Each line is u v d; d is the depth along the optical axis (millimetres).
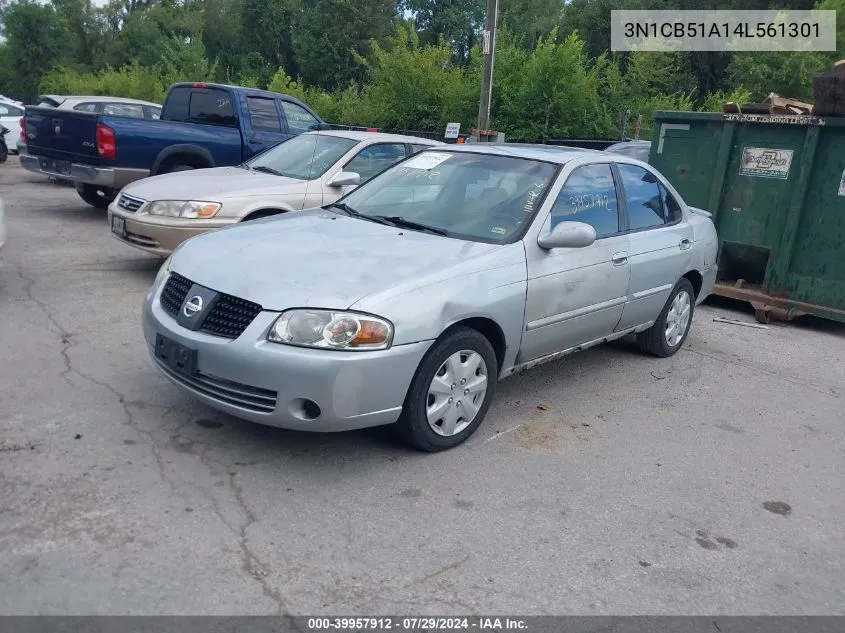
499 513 3748
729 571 3443
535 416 5012
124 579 3008
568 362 6223
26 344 5469
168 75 32250
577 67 16844
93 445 4043
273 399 3713
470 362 4312
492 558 3369
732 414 5371
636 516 3846
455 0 43500
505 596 3117
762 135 7973
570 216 5047
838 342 7539
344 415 3748
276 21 47281
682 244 6176
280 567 3172
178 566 3117
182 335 3947
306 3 48531
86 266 8016
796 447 4902
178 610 2867
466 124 17953
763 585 3365
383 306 3805
